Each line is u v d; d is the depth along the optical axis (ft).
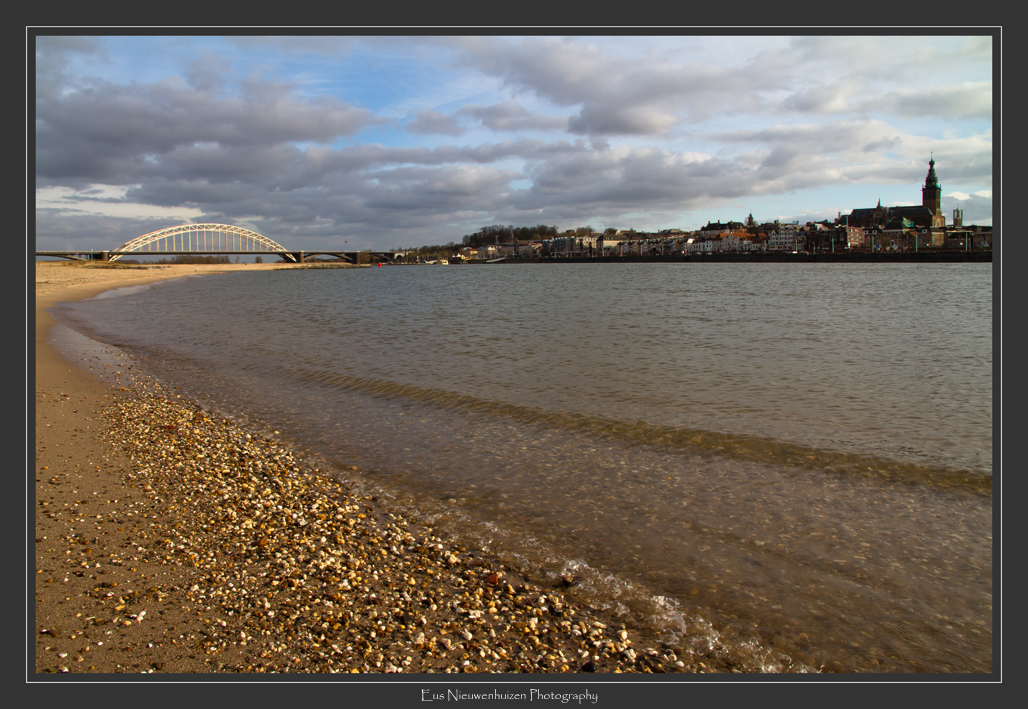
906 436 39.58
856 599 20.48
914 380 59.06
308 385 55.42
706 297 199.31
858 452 35.99
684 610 19.84
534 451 36.06
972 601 20.26
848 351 78.89
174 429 39.96
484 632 18.42
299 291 256.73
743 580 21.59
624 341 88.33
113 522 25.08
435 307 160.15
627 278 382.63
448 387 53.83
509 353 75.77
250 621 18.43
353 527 25.46
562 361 69.51
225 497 28.17
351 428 41.11
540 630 18.69
